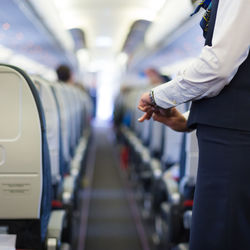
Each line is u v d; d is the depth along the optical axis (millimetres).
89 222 3619
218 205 1135
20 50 6359
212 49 1033
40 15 4047
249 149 1092
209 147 1148
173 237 2195
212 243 1154
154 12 4922
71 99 3531
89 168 6418
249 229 1137
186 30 4203
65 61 9211
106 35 8227
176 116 1455
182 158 2244
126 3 4789
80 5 4953
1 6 3527
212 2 1132
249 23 1005
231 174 1104
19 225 1502
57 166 2189
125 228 3475
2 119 1412
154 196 3012
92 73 18266
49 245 1569
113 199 4473
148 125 4285
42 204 1485
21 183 1459
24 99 1405
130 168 5426
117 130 8805
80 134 4996
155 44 6203
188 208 2168
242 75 1090
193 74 1077
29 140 1429
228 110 1103
